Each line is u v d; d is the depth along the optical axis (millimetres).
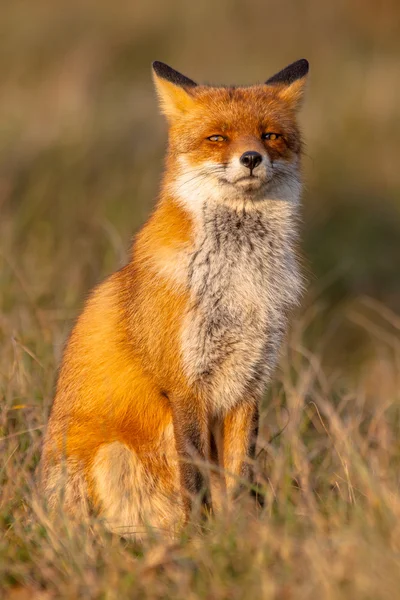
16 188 22578
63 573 8172
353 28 39938
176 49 37844
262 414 11984
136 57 37094
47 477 10367
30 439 11250
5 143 25672
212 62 37031
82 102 31250
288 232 10719
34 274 16938
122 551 8711
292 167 10938
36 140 26094
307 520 8562
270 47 38375
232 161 10234
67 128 27078
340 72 35250
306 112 31344
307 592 7105
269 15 40250
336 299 21781
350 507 8992
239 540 8156
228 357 10273
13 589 8258
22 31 38344
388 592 6953
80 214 21016
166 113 11328
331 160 27609
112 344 10539
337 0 40844
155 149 25344
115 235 16625
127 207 21250
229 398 10469
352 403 13398
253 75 35281
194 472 9953
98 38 37594
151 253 10375
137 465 10242
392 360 18359
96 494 10211
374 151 28609
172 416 10211
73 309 14523
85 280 17750
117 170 23938
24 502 9773
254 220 10484
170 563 8172
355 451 9953
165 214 10609
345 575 7289
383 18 39938
